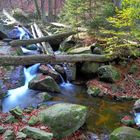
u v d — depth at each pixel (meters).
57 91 9.69
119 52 11.27
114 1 13.73
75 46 12.47
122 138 6.27
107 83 10.35
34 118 7.05
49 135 6.24
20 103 8.59
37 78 9.92
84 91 10.02
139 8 9.61
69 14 13.43
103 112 8.33
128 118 7.88
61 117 6.76
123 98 9.30
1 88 8.98
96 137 6.89
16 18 22.56
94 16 12.63
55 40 13.68
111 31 10.94
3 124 6.82
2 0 31.84
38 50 13.14
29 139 6.15
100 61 11.05
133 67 11.05
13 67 10.19
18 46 12.36
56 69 11.04
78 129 7.11
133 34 10.82
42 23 20.62
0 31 14.32
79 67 11.23
